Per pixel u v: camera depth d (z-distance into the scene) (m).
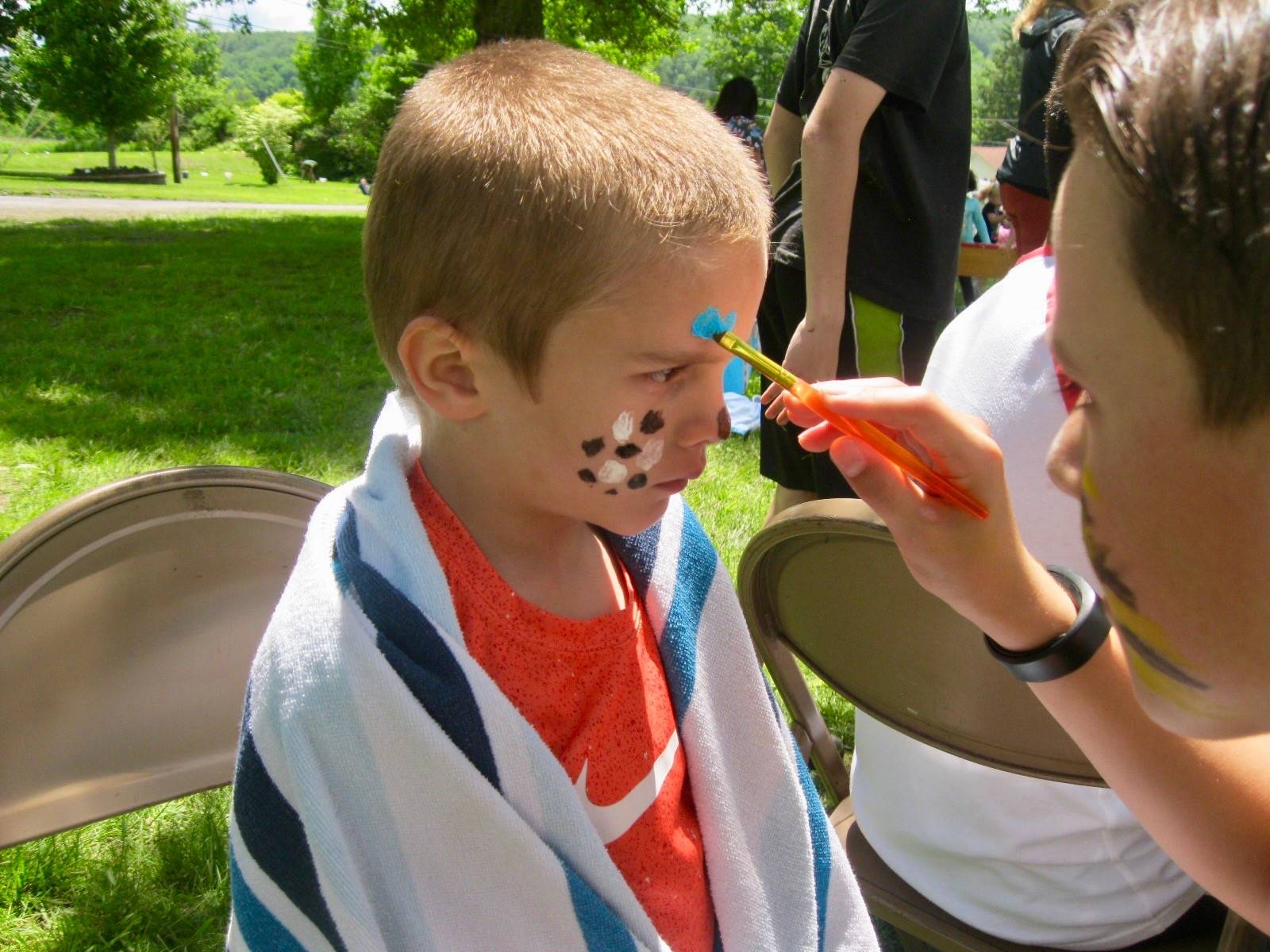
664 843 1.14
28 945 1.99
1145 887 1.41
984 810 1.45
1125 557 0.70
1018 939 1.45
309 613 1.00
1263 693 0.70
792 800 1.24
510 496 1.07
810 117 2.70
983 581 1.12
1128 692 1.15
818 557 1.41
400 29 18.94
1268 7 0.55
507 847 0.98
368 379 6.27
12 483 4.42
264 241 14.23
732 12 25.08
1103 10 0.65
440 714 0.98
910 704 1.43
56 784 1.50
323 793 0.96
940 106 2.78
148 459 4.71
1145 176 0.57
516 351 0.96
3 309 8.21
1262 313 0.55
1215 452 0.61
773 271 3.13
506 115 0.96
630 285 0.93
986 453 1.07
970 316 1.44
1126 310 0.61
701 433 1.02
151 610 1.54
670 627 1.18
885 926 2.02
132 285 9.64
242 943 1.03
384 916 0.98
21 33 30.59
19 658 1.44
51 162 54.00
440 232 0.96
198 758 1.62
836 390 1.03
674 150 0.96
